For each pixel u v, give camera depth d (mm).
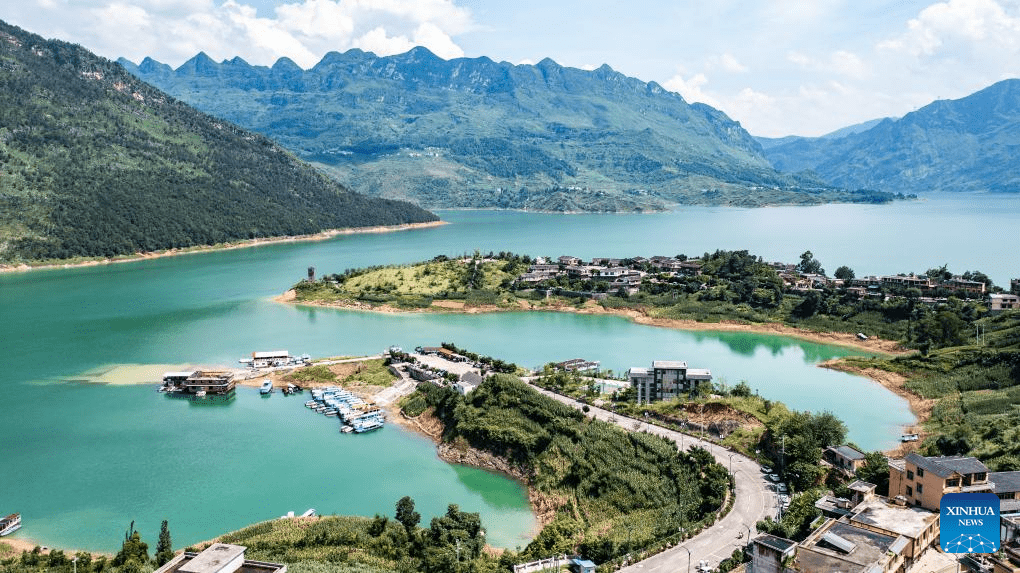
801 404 190750
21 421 181500
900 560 87062
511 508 138375
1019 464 123750
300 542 117312
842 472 131750
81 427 177750
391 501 140250
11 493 142000
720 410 165000
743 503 124000
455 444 163500
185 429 177500
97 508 136250
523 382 176500
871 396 199250
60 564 112188
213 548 88375
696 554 107688
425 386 197375
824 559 85125
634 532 120250
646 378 187375
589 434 152625
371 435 175250
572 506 135000
